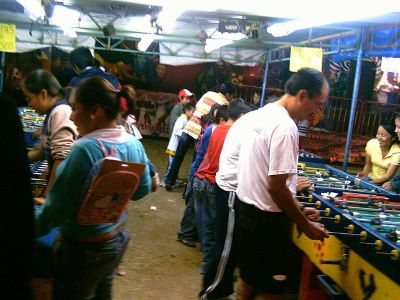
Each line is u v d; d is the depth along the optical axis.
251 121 2.81
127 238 2.29
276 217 2.69
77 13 7.68
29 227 1.41
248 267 2.79
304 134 8.62
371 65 12.46
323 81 2.54
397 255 2.07
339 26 5.37
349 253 2.62
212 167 3.91
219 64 13.14
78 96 2.03
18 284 1.39
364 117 12.68
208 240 3.89
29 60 12.58
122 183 1.98
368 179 5.08
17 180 1.37
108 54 13.02
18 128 1.38
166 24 6.87
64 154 2.71
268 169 2.60
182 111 8.30
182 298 3.73
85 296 2.12
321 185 4.14
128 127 5.20
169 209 6.39
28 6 5.52
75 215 1.96
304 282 3.43
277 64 12.91
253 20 6.41
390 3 3.22
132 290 3.77
